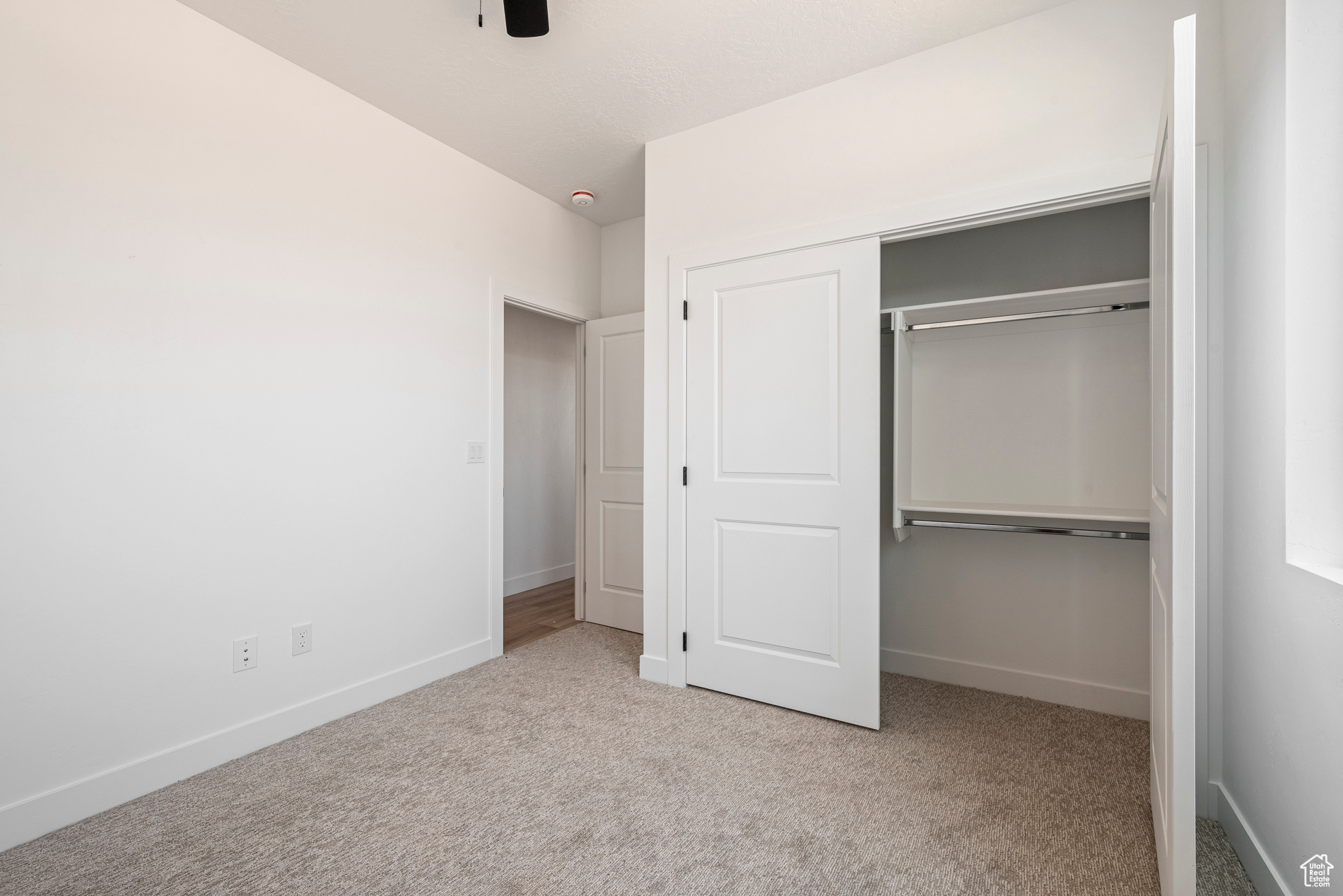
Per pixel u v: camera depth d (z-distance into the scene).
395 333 2.68
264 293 2.21
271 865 1.54
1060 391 2.55
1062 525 2.53
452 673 2.90
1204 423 1.72
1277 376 1.34
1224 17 1.71
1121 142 1.94
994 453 2.68
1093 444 2.49
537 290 3.49
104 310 1.81
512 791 1.89
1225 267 1.68
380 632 2.59
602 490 3.80
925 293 2.84
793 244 2.47
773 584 2.52
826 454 2.40
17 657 1.65
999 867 1.54
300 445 2.31
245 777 1.97
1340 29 1.22
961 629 2.78
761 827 1.70
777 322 2.51
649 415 2.87
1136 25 1.92
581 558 3.91
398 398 2.68
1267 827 1.41
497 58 2.28
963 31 2.13
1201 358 1.72
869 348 2.31
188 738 1.98
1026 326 2.61
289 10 2.02
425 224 2.82
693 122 2.73
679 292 2.77
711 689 2.69
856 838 1.65
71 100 1.75
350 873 1.51
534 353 4.88
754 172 2.60
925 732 2.29
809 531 2.44
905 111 2.28
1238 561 1.59
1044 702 2.58
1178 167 1.15
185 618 1.98
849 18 2.07
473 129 2.79
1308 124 1.27
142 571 1.89
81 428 1.76
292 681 2.27
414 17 2.05
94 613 1.79
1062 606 2.57
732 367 2.62
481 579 3.07
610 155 3.04
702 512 2.70
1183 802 1.16
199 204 2.03
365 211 2.56
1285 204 1.30
